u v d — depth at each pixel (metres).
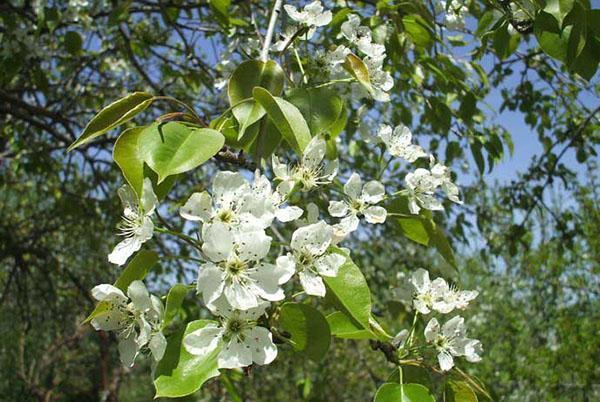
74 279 7.50
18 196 8.46
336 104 1.99
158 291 7.25
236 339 1.50
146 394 13.33
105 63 6.63
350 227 1.89
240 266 1.49
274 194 1.68
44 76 4.65
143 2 5.11
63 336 9.57
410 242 7.52
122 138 1.66
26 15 4.49
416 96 4.37
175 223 6.63
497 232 7.10
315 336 1.63
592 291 10.52
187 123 1.79
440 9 3.37
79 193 6.98
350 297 1.65
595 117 5.61
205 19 5.02
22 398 9.89
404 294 2.12
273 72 1.89
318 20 2.35
